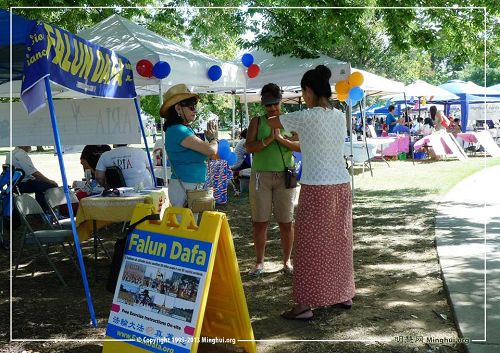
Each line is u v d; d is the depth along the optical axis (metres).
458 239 6.86
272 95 5.07
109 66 5.20
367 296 4.92
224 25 13.13
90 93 4.81
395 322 4.30
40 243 5.49
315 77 4.18
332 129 4.16
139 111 7.43
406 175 14.20
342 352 3.79
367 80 11.00
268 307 4.70
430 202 9.93
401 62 30.98
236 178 11.73
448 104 26.92
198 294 3.22
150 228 3.54
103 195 5.64
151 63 7.51
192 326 3.20
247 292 5.11
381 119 30.03
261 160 5.34
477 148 20.98
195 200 4.57
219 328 3.64
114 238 7.65
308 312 4.33
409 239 7.12
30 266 6.22
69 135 8.77
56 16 12.99
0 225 7.19
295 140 5.40
